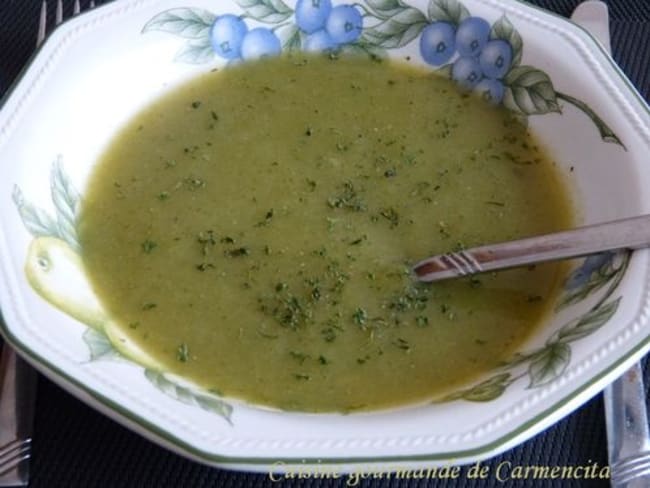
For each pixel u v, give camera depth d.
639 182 0.27
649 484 0.23
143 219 0.29
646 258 0.24
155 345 0.26
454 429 0.21
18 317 0.23
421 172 0.31
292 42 0.34
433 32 0.33
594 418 0.25
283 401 0.24
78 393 0.21
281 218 0.29
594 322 0.23
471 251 0.27
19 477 0.24
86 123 0.30
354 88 0.34
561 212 0.29
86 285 0.27
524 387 0.22
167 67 0.33
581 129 0.30
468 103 0.33
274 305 0.27
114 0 0.32
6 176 0.26
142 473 0.24
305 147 0.31
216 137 0.32
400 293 0.27
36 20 0.38
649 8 0.39
